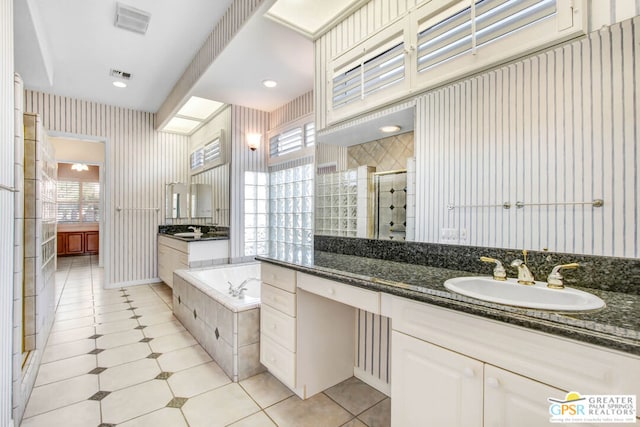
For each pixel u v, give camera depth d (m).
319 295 1.81
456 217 1.62
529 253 1.35
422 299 1.12
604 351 0.75
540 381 0.85
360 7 2.12
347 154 2.26
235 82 3.34
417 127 1.81
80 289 4.47
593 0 1.19
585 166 1.20
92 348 2.54
